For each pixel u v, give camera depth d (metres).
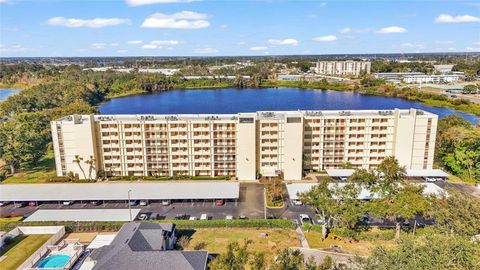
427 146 125.56
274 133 124.56
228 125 125.06
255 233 87.12
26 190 111.31
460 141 128.25
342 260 72.44
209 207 103.50
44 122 176.38
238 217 96.25
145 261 62.41
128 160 129.00
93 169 125.75
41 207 105.19
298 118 120.38
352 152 129.25
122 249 64.88
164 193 107.31
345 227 81.00
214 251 77.94
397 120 123.81
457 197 73.69
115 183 120.12
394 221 90.12
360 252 76.25
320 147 129.25
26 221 90.19
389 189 83.75
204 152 127.75
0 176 127.44
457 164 126.00
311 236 84.50
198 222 90.19
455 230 65.69
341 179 122.00
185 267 61.75
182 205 105.12
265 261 71.50
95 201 105.88
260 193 113.56
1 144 131.88
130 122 125.62
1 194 108.06
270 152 126.06
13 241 83.94
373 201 83.19
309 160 130.75
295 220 94.19
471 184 117.56
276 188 108.81
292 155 122.81
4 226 89.62
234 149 126.88
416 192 80.25
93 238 85.31
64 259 75.44
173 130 126.12
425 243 52.06
